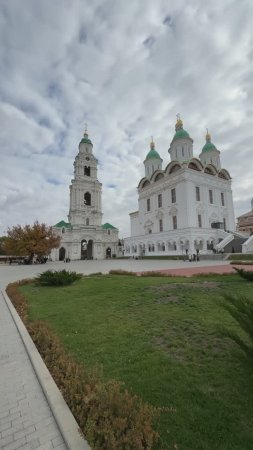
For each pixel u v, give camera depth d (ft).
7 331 21.26
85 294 35.65
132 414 9.01
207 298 29.53
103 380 12.34
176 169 178.50
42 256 178.29
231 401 10.46
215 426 9.04
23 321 23.09
